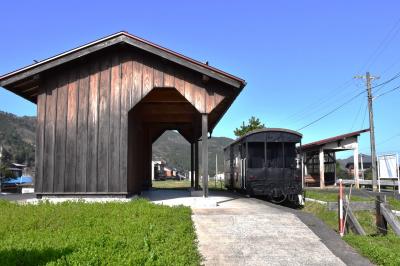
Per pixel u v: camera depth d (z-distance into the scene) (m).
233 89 13.94
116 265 5.71
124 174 13.33
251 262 7.86
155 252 6.71
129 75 13.76
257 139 20.11
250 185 19.64
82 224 8.98
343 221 10.38
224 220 10.47
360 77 31.67
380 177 29.50
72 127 13.52
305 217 10.88
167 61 13.77
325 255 8.34
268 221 10.45
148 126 22.83
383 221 10.57
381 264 7.88
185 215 10.58
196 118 20.20
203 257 7.97
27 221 9.11
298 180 20.00
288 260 8.01
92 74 13.72
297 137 20.30
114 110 13.59
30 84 14.20
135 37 13.35
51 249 6.51
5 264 5.64
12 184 45.66
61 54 13.17
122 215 9.88
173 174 97.31
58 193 13.22
